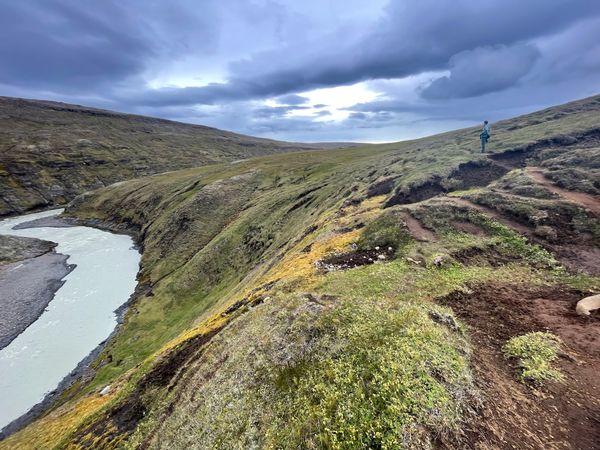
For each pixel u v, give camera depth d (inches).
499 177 1788.9
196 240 3363.7
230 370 598.9
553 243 885.8
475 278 764.6
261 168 5226.4
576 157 1565.0
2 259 3444.9
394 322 497.4
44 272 3147.1
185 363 877.8
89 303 2529.5
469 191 1409.9
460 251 894.4
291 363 503.5
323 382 437.1
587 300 596.4
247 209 3604.8
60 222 5349.4
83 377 1665.8
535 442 337.4
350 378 418.3
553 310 605.6
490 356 486.3
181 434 561.9
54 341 2025.1
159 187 5506.9
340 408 383.2
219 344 799.1
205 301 2269.9
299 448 372.8
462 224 1042.1
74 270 3216.0
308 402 419.8
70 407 1221.7
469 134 3405.5
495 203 1113.4
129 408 876.0
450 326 527.5
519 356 474.9
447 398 367.6
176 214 3912.4
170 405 740.0
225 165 6668.3
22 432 1151.6
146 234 4050.2
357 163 4222.4
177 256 3157.0
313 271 968.9
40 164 7096.5
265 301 858.8
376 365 421.7
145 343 1909.4
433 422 340.8
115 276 3078.2
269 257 2172.7
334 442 350.3
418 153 2817.4
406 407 354.9
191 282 2623.0
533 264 817.5
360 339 482.6
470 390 389.7
